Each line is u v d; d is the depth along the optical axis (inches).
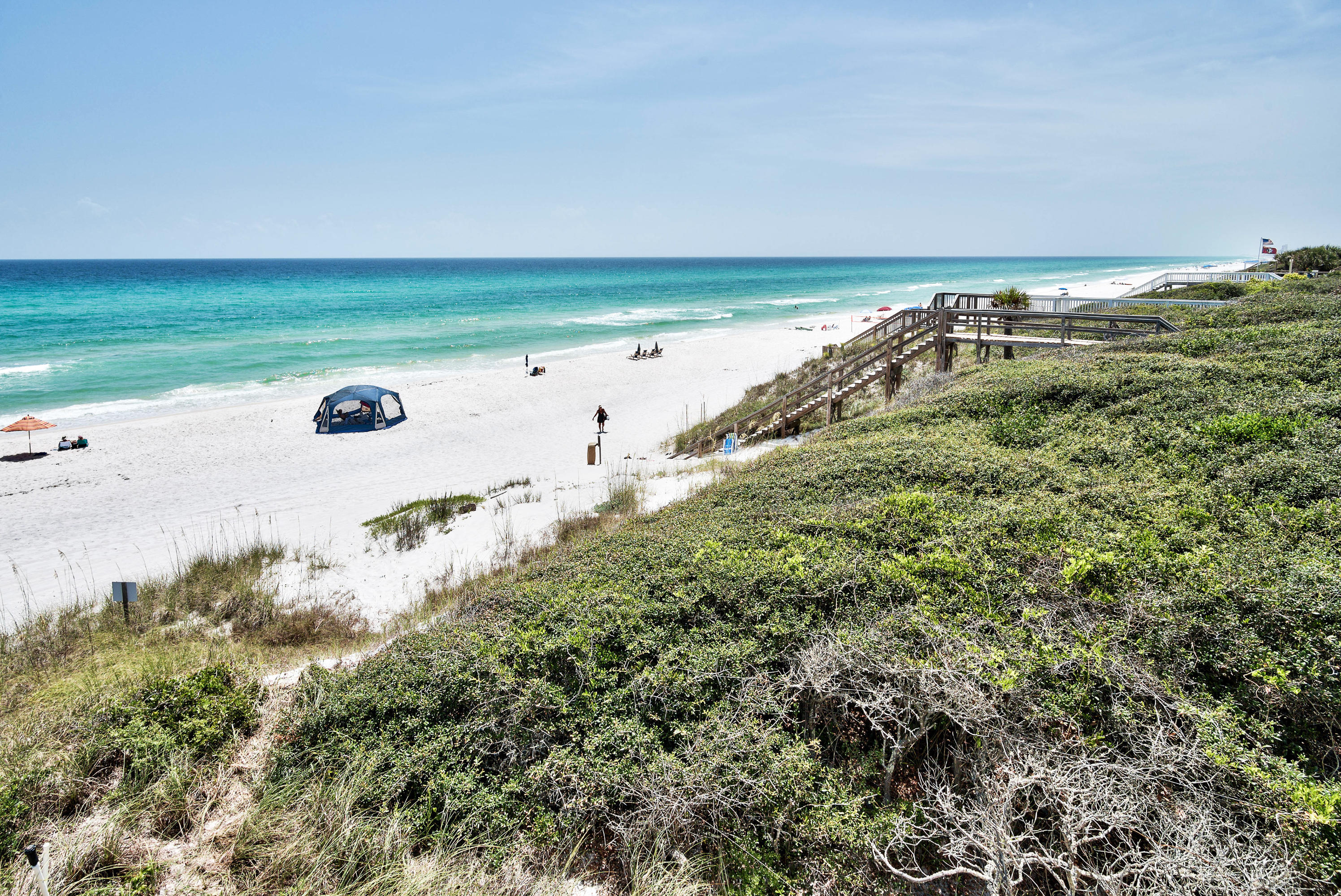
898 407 631.2
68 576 515.8
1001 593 220.8
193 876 179.6
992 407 504.4
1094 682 177.9
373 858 179.2
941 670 178.5
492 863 178.5
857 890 166.9
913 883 166.9
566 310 2925.7
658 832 176.1
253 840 187.0
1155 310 927.0
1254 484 284.5
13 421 1027.9
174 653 332.8
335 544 551.8
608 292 4037.9
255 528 613.6
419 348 1797.5
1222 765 152.7
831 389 784.3
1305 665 169.3
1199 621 186.5
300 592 448.8
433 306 2999.5
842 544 275.6
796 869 172.9
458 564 481.4
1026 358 709.3
